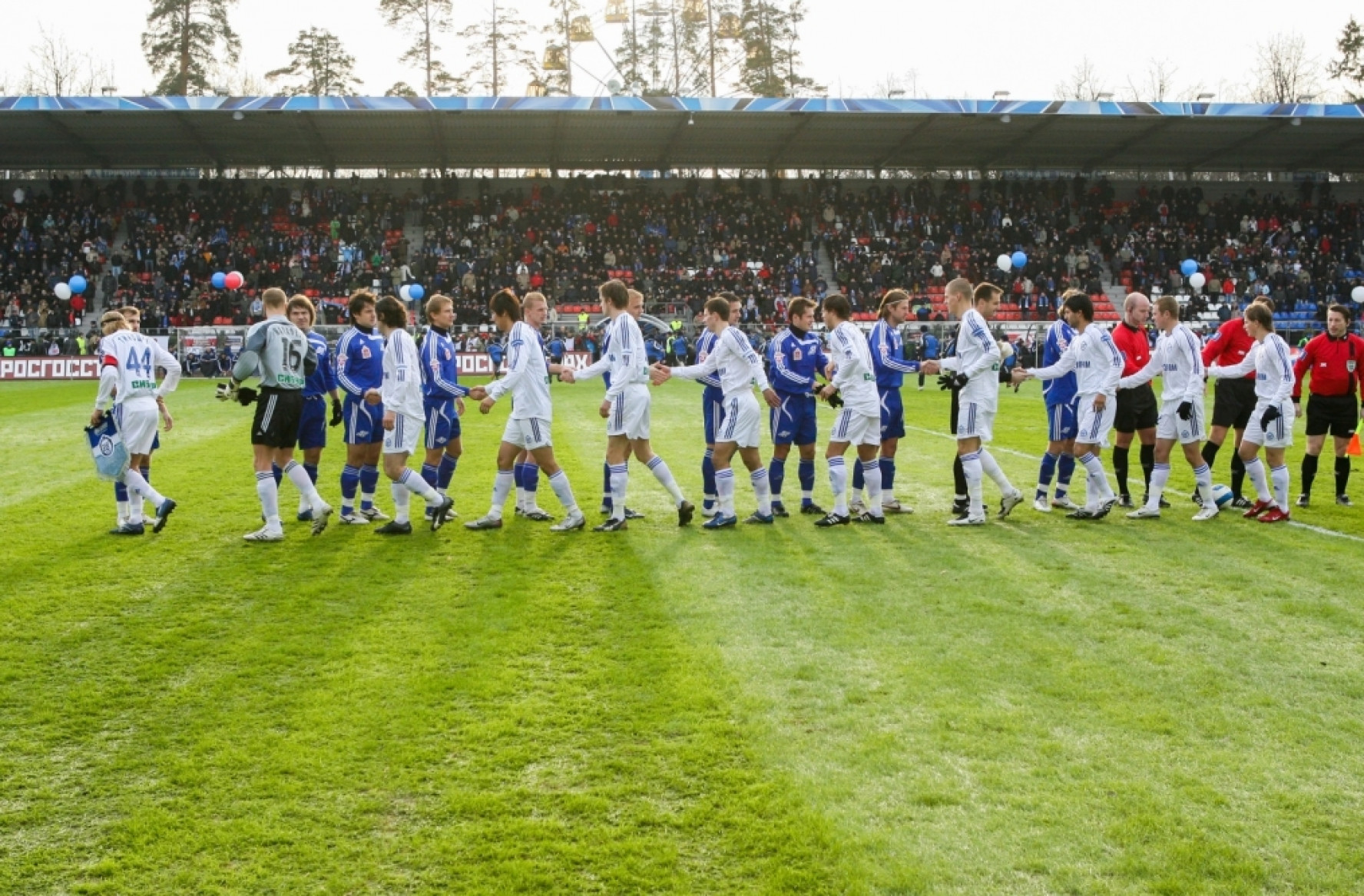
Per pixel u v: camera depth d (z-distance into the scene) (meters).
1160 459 9.50
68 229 37.75
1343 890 3.32
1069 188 43.94
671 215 40.88
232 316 34.59
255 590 6.77
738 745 4.35
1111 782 4.03
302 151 39.97
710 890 3.32
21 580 7.00
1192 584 6.98
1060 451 9.86
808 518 9.48
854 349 8.95
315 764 4.18
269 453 8.28
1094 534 8.77
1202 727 4.57
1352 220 42.75
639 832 3.67
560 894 3.31
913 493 10.91
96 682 5.11
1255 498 10.63
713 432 9.42
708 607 6.37
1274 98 57.28
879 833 3.64
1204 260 40.56
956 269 39.69
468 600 6.53
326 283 36.41
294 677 5.16
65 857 3.54
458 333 33.09
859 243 39.88
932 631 5.90
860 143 40.09
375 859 3.51
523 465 9.42
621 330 8.75
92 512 9.45
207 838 3.64
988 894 3.29
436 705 4.80
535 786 4.00
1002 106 35.38
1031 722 4.60
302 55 49.47
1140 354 10.27
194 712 4.72
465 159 41.66
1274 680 5.14
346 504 9.17
